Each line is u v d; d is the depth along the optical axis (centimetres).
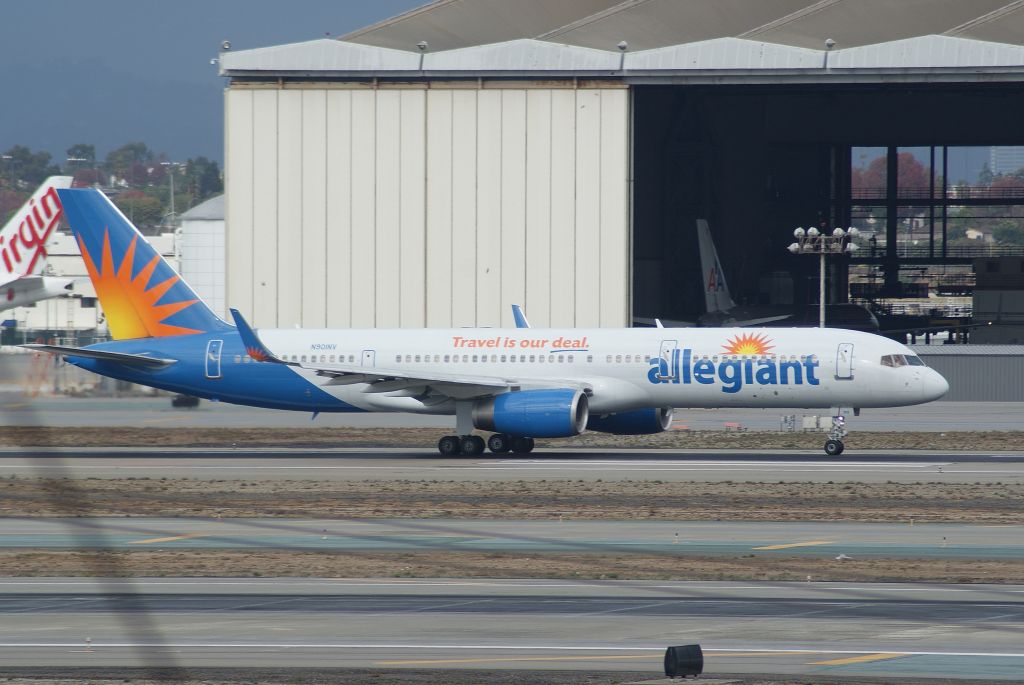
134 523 13675
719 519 13650
